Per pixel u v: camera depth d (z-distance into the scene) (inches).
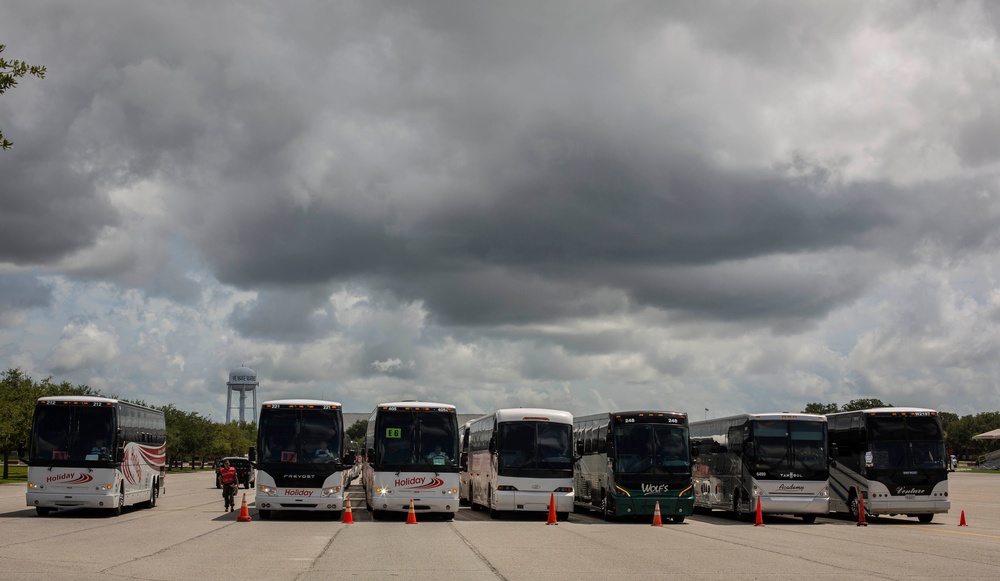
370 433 1469.0
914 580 630.5
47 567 664.4
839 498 1359.5
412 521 1168.8
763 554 808.9
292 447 1191.6
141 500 1416.1
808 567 706.2
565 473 1284.4
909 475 1267.2
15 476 3095.5
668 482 1266.0
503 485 1274.6
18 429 2674.7
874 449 1275.8
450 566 697.6
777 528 1183.6
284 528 1073.5
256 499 1182.3
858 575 657.6
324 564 701.9
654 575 651.5
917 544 925.8
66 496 1210.6
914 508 1263.5
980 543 941.2
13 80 601.9
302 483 1181.1
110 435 1236.5
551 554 797.2
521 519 1309.1
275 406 1206.3
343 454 1208.8
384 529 1076.5
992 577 649.0
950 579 636.7
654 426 1288.1
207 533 991.6
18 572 632.4
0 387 2758.4
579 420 1542.8
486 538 964.0
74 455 1221.1
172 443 4362.7
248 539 917.8
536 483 1275.8
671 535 1035.9
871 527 1210.6
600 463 1352.1
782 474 1269.7
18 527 1065.5
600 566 706.2
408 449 1234.0
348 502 1181.1
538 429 1298.0
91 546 832.3
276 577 622.5
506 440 1291.8
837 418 1389.0
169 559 727.7
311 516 1290.6
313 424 1203.2
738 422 1346.0
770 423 1293.1
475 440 1542.8
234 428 5502.0
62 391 3112.7
